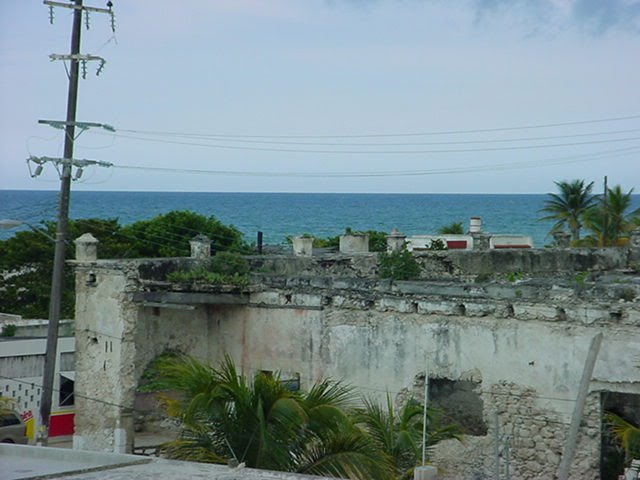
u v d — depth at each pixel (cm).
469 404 3197
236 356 3609
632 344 2853
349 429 2025
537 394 2991
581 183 7550
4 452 1403
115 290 3541
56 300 3183
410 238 7181
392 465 2227
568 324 2947
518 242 7206
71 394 4122
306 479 1227
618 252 4628
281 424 2005
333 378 3356
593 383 2908
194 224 6862
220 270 3722
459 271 4375
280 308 3500
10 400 3688
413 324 3200
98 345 3612
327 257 4109
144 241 6569
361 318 3306
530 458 2992
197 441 2055
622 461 3005
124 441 3503
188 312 3691
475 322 3092
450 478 3092
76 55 3269
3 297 5938
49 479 1219
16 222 2880
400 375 3219
